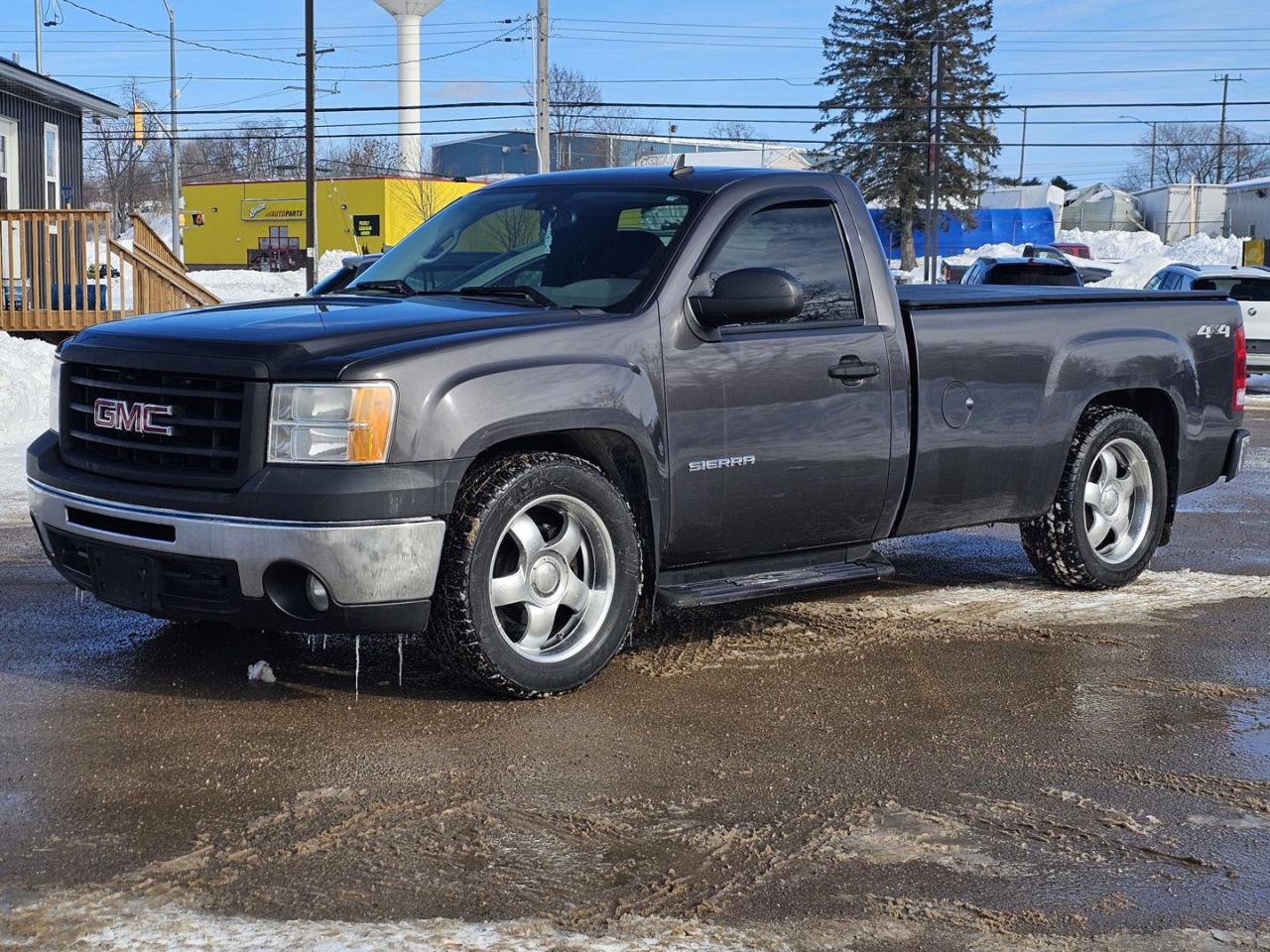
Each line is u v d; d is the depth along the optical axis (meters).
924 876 3.53
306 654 5.47
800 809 3.97
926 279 56.47
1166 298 7.13
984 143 67.94
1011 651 5.80
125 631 5.80
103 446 4.97
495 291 5.41
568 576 5.00
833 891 3.42
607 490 4.98
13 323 18.14
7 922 3.15
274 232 64.19
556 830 3.77
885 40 67.50
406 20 63.28
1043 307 6.53
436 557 4.58
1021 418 6.38
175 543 4.60
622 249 5.44
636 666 5.44
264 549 4.45
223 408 4.61
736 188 5.60
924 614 6.44
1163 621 6.39
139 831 3.70
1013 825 3.88
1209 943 3.17
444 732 4.58
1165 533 7.21
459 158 103.38
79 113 26.02
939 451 6.05
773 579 5.62
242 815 3.82
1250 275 21.72
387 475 4.47
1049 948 3.13
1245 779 4.30
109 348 4.88
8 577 6.84
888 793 4.11
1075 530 6.75
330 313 5.02
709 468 5.30
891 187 67.50
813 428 5.59
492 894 3.35
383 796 3.99
